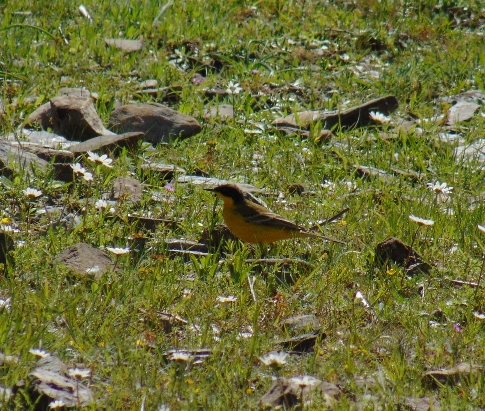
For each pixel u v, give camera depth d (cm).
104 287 948
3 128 1499
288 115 1758
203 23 2222
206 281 1022
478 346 905
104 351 813
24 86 1727
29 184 1248
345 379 822
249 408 743
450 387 812
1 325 820
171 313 916
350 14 2473
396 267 1079
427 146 1662
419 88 2009
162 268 1028
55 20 2164
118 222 1149
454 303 1005
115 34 2122
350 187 1411
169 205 1230
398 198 1354
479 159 1645
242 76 1950
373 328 932
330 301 994
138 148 1464
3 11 2167
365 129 1745
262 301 954
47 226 1130
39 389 719
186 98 1780
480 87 1995
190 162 1443
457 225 1256
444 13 2602
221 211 1230
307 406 737
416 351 877
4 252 989
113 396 733
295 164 1495
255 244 1152
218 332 895
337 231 1205
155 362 810
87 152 1292
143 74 1883
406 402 776
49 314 860
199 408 736
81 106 1514
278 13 2419
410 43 2328
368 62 2177
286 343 877
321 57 2156
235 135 1602
